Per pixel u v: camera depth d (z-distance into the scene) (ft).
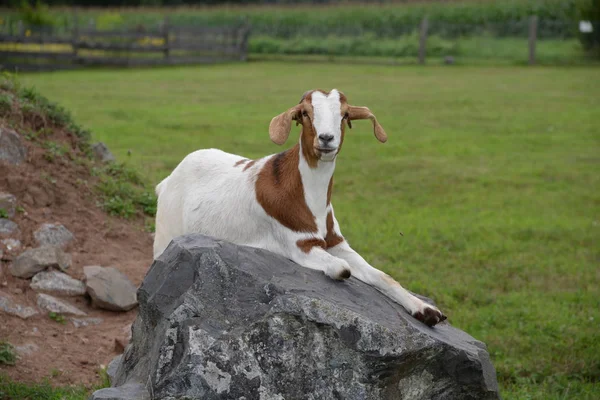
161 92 70.33
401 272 28.86
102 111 57.88
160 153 44.42
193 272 14.73
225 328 14.10
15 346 20.71
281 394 14.02
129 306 23.80
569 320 25.25
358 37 113.70
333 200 38.32
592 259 31.07
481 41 109.81
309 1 152.66
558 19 111.55
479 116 61.11
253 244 16.72
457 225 34.60
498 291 28.02
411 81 81.35
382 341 14.26
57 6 151.33
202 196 17.70
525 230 34.06
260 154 45.52
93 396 14.12
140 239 27.71
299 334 14.19
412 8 118.83
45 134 29.30
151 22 128.77
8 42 88.12
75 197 27.68
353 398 14.28
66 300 23.48
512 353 23.35
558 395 20.97
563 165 46.01
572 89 75.00
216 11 131.23
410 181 42.06
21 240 24.85
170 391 13.56
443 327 16.51
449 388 15.17
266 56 108.27
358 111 15.89
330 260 15.53
